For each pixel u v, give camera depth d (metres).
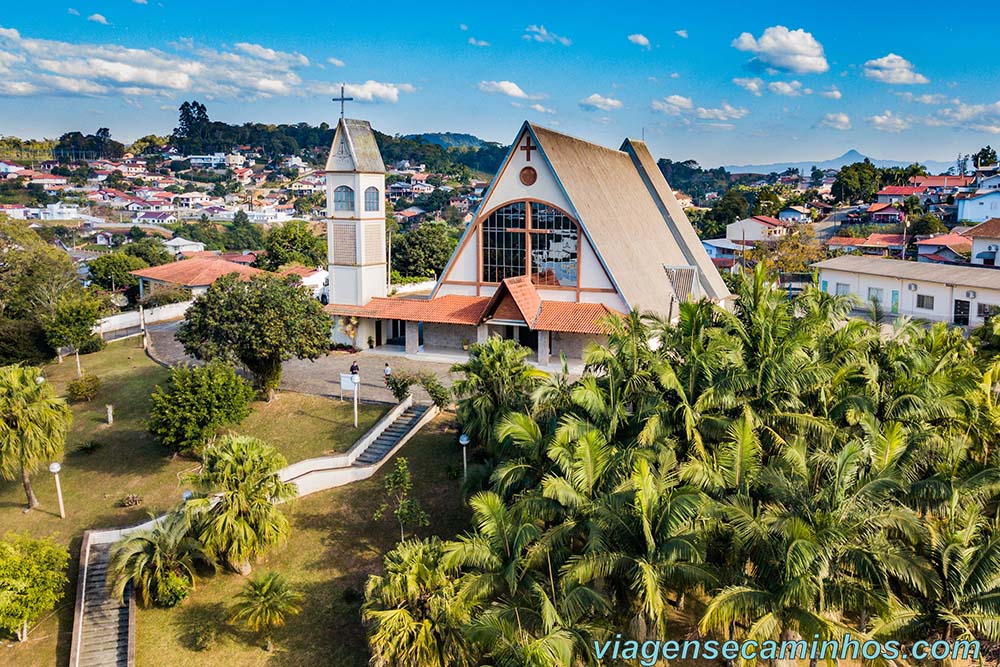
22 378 33.31
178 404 34.41
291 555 29.44
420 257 85.56
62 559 26.53
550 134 50.91
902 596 22.00
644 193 63.62
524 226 50.34
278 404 42.00
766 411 26.77
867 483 21.23
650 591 18.61
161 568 26.84
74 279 71.06
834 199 165.62
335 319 53.66
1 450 31.72
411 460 35.47
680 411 25.86
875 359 32.72
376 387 44.47
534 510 23.08
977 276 61.75
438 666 21.84
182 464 36.03
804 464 22.72
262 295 40.91
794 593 18.30
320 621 26.16
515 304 47.78
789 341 28.50
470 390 31.41
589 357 28.39
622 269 49.62
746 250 109.75
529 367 31.83
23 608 24.94
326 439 37.53
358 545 29.91
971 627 19.94
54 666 24.67
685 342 29.58
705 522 20.97
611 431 25.52
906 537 21.89
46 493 34.62
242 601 25.64
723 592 19.08
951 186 148.38
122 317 66.44
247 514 27.73
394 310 52.25
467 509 31.34
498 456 29.28
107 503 33.31
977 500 23.75
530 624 21.19
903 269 67.38
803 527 18.61
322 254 107.31
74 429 41.00
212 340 39.88
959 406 27.59
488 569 22.67
